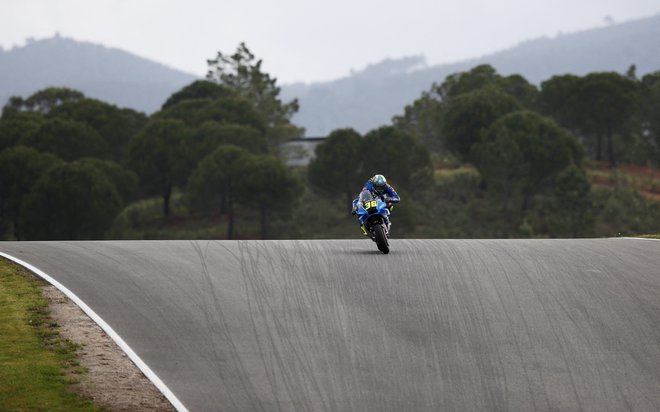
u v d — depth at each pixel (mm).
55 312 41438
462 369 35344
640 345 38906
